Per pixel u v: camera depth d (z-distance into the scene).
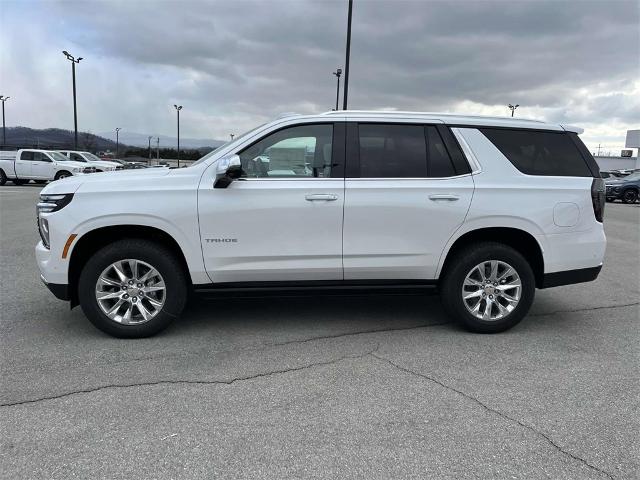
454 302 4.62
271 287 4.50
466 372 3.85
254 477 2.57
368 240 4.45
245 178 4.38
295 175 4.43
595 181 4.72
